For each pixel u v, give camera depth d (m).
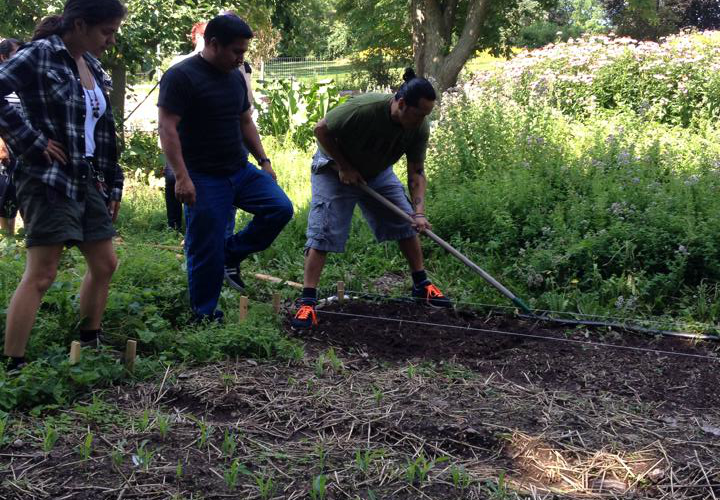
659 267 6.46
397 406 4.21
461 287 6.48
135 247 6.64
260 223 5.48
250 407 4.15
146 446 3.65
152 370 4.47
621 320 5.77
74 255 6.60
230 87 5.09
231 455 3.59
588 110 11.86
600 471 3.64
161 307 5.46
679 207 6.84
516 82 12.25
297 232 7.80
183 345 4.82
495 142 8.76
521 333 5.57
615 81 12.59
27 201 4.13
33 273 4.20
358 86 31.62
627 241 6.39
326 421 4.01
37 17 12.38
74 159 4.14
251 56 27.17
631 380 4.78
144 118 16.83
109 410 3.98
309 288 5.51
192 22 12.88
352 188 5.61
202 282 5.23
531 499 3.35
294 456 3.63
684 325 5.69
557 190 7.52
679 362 5.10
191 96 4.93
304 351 5.04
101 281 4.54
